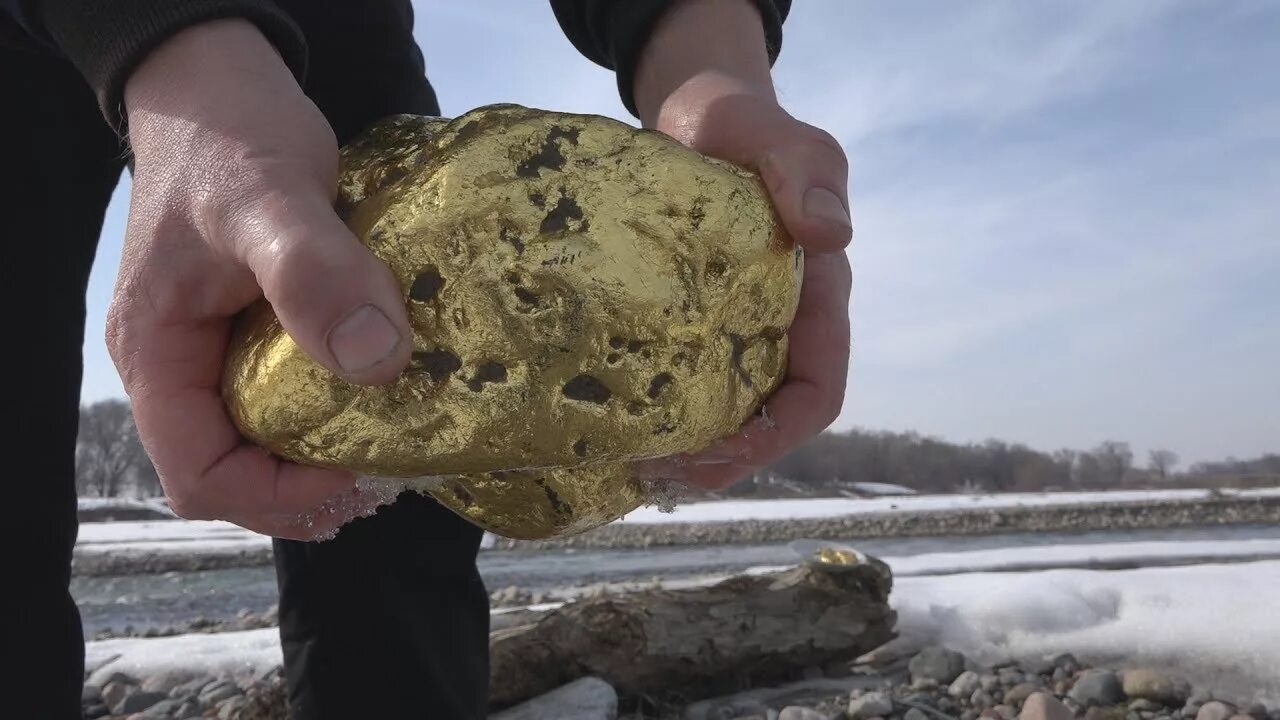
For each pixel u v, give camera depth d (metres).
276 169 0.27
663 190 0.30
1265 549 3.99
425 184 0.29
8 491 0.47
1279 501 9.58
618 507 0.35
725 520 7.85
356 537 0.52
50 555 0.48
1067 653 1.08
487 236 0.29
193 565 4.82
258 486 0.31
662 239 0.30
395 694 0.52
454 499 0.35
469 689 0.55
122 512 10.91
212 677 1.21
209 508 0.32
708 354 0.31
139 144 0.30
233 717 0.88
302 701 0.53
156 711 1.06
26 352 0.48
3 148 0.47
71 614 0.49
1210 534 6.42
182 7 0.29
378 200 0.30
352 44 0.55
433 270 0.28
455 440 0.29
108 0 0.30
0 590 0.46
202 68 0.29
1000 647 1.14
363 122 0.56
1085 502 10.41
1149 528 7.38
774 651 1.04
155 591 3.62
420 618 0.53
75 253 0.51
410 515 0.53
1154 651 1.06
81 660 0.50
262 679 1.13
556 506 0.34
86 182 0.52
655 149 0.31
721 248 0.31
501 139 0.30
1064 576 1.29
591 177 0.30
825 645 1.07
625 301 0.29
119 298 0.29
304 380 0.28
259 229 0.26
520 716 0.89
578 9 0.49
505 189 0.29
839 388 0.38
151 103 0.30
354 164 0.32
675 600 1.04
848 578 1.10
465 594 0.56
